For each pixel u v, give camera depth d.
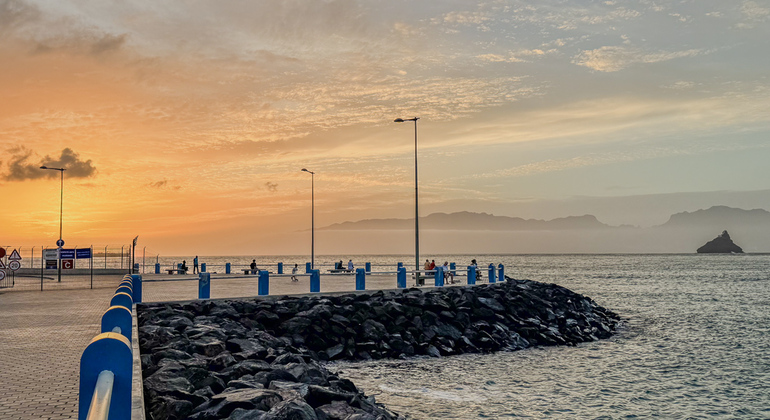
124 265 56.44
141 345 15.75
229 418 9.68
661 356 27.84
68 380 10.48
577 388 21.30
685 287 78.94
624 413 18.44
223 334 18.41
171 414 9.80
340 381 15.47
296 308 25.67
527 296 35.03
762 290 72.62
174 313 22.16
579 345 30.52
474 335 27.98
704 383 22.55
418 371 22.66
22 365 11.86
